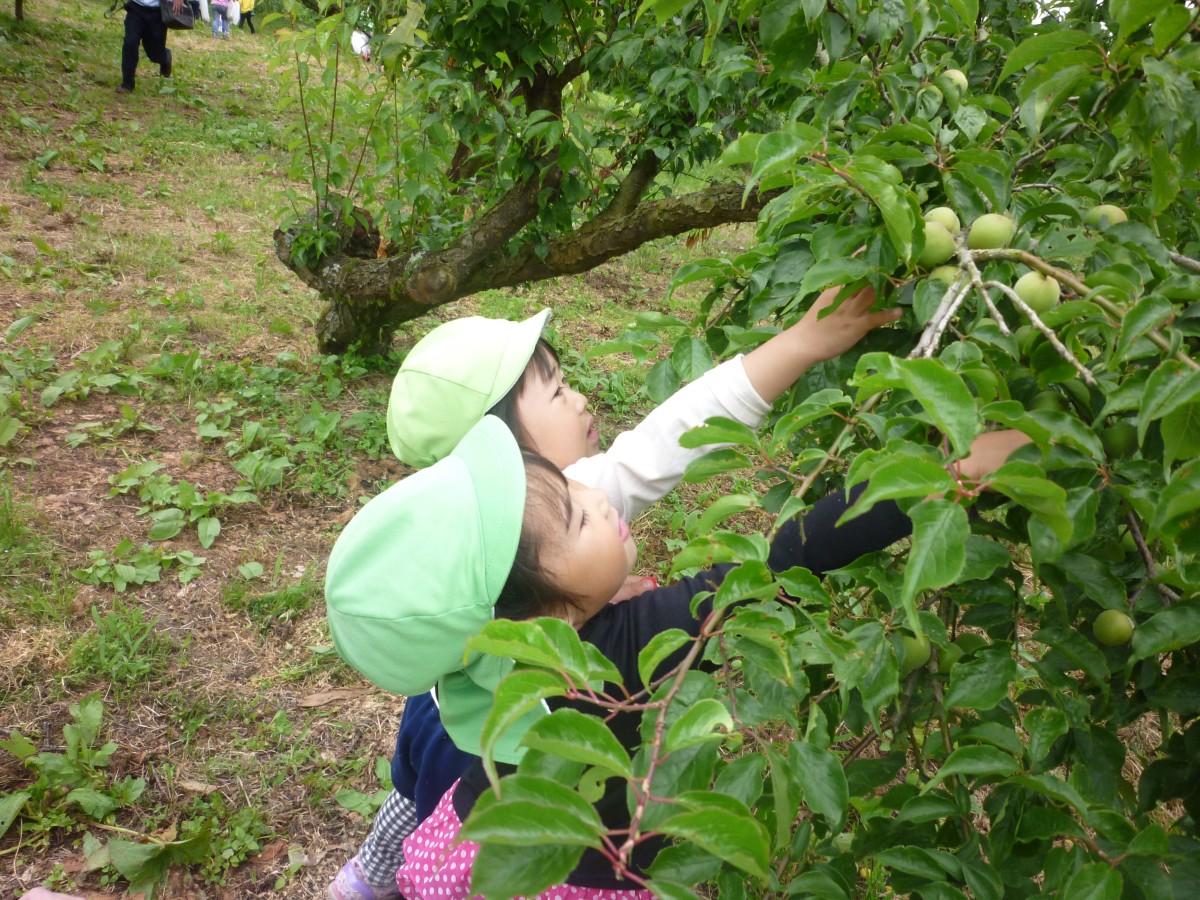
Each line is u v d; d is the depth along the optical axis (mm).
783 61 1565
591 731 710
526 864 698
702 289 7082
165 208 6574
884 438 1044
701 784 805
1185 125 1168
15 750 2424
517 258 4355
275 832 2404
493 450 1228
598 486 1481
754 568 842
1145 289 1249
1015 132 1721
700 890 2359
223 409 4199
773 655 879
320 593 3287
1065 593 1207
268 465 3818
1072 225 1391
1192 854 1001
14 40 9930
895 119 1474
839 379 1441
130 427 4016
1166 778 1204
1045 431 871
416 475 1279
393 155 4395
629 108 4141
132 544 3303
